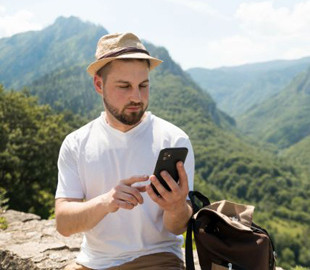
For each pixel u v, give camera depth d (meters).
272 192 121.00
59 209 1.78
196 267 2.67
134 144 1.80
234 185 124.62
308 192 124.75
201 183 102.81
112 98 1.73
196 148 146.88
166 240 1.84
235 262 1.46
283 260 85.00
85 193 1.90
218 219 1.55
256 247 1.47
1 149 24.56
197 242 1.53
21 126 28.27
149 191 1.49
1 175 24.02
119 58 1.66
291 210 113.94
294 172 153.75
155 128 1.85
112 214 1.78
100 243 1.83
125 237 1.79
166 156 1.43
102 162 1.82
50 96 199.38
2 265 3.00
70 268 1.97
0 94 29.23
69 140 1.92
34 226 3.78
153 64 1.84
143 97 1.73
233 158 136.12
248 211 1.65
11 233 3.53
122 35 1.71
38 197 25.27
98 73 1.80
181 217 1.58
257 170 132.50
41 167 27.39
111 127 1.82
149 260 1.76
